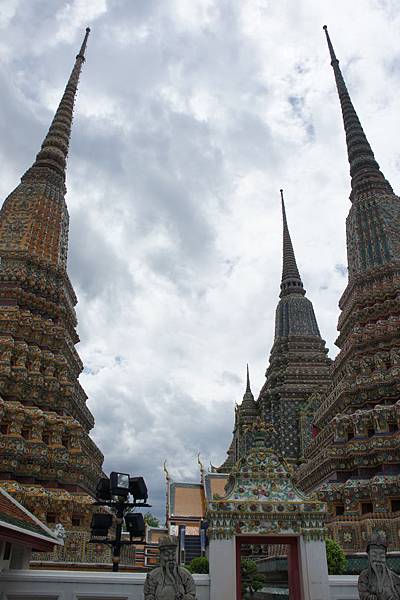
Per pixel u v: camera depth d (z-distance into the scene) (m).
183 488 68.56
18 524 15.91
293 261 95.06
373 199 53.59
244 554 36.00
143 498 17.77
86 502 37.06
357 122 63.59
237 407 81.06
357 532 34.69
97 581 15.43
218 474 69.50
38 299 45.88
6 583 15.19
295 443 68.50
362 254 50.88
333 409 46.00
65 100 65.88
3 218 50.91
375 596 11.95
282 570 28.17
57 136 61.75
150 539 59.72
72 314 50.34
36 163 58.38
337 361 48.88
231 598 14.97
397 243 49.22
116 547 16.95
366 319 46.66
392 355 41.62
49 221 52.00
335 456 39.19
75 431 41.12
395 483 35.09
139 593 15.37
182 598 12.03
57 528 20.81
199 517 63.25
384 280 47.50
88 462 40.69
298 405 71.44
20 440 36.69
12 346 40.81
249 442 60.81
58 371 43.69
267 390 77.06
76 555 34.12
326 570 15.52
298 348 79.00
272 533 15.93
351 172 59.78
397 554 24.56
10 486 34.38
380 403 40.66
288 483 16.91
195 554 49.16
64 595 15.16
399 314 44.78
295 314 83.94
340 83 69.38
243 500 16.31
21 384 39.72
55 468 38.12
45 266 48.56
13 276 45.66
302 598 15.38
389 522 33.94
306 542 15.85
